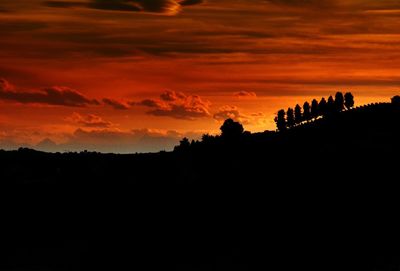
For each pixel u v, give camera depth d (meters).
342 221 87.50
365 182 101.31
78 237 97.19
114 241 93.88
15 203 113.38
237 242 87.62
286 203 98.06
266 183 109.50
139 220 101.69
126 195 115.31
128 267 84.81
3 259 89.69
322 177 106.81
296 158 122.06
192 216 100.25
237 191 108.31
